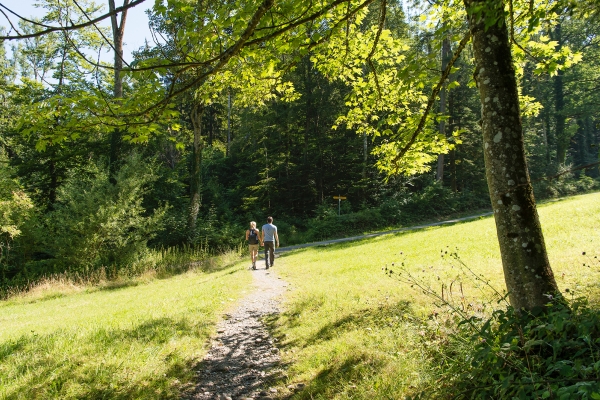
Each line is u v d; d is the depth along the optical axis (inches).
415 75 151.9
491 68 134.6
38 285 629.9
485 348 107.9
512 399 91.2
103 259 731.4
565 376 87.0
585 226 410.6
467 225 701.3
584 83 1503.4
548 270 127.6
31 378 169.8
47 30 113.3
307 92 1325.0
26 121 160.6
